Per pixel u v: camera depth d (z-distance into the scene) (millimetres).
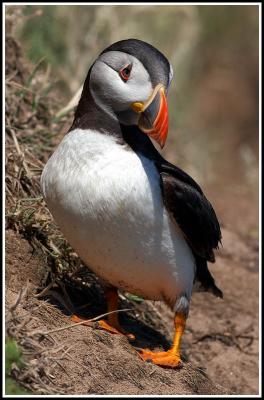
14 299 8578
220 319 12312
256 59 24031
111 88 8406
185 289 8969
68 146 8492
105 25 16953
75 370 8078
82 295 9836
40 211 9867
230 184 18266
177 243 8688
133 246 8406
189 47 19266
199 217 8867
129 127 8531
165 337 10523
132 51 8422
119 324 9844
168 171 8609
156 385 8531
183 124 18109
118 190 8180
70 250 9711
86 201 8227
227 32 23672
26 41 14320
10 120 11078
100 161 8273
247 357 11711
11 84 11281
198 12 22625
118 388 8195
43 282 9281
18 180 10094
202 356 11523
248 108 23062
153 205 8336
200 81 22734
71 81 14805
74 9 16516
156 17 18547
